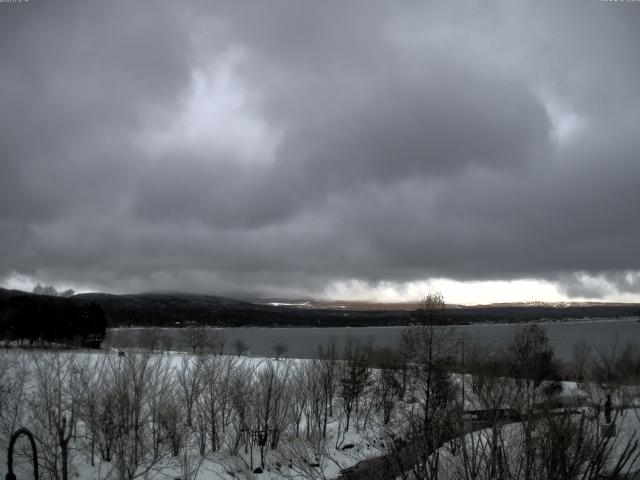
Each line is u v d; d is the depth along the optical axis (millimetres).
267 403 32844
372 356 58000
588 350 54938
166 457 29781
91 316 113625
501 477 10797
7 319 92875
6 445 25250
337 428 38250
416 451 13039
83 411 28953
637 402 29797
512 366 34094
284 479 28047
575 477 10438
